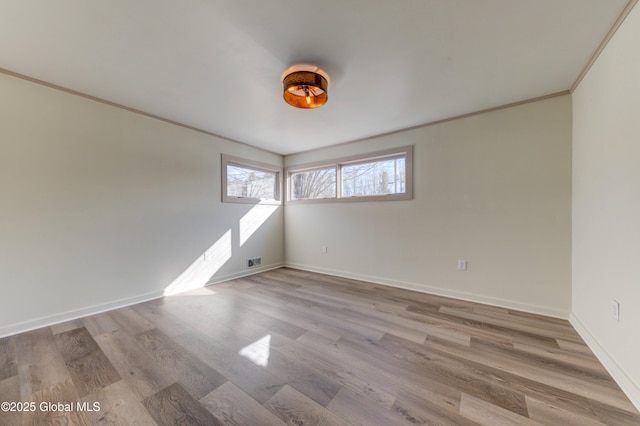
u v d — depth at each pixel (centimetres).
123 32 156
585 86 197
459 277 287
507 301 259
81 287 235
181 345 186
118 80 212
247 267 396
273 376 151
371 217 358
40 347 182
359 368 159
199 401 131
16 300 203
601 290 170
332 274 398
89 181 239
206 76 206
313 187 431
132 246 268
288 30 155
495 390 139
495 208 265
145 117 277
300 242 440
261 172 428
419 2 134
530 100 245
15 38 160
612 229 156
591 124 187
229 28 153
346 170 393
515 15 143
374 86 221
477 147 275
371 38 162
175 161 304
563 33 157
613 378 148
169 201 298
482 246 273
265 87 223
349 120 297
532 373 154
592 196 185
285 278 378
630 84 138
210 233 342
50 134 218
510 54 178
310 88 194
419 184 314
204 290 318
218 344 187
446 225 295
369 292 311
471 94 236
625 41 142
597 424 117
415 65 191
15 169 202
